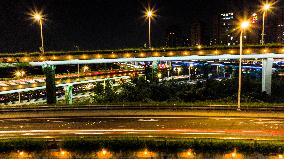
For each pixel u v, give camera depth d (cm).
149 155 2628
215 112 4244
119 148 2731
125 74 12900
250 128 3422
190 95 6619
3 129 3709
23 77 10625
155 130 3412
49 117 4291
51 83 6831
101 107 4688
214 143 2658
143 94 6425
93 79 11106
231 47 6450
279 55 6309
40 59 6681
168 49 6688
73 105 4806
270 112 4188
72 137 2966
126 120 3947
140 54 6731
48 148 2767
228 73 17962
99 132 3406
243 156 2569
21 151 2745
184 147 2677
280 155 2547
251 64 14125
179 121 3812
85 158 2652
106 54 6750
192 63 17100
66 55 6744
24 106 4884
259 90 7550
